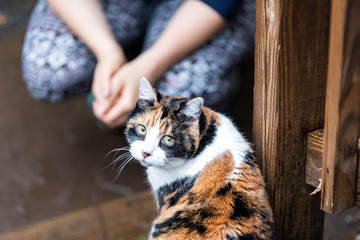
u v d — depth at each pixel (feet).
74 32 7.32
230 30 7.71
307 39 4.05
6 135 9.71
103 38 6.71
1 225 7.57
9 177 8.64
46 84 7.73
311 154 4.52
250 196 4.48
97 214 7.33
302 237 5.17
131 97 6.24
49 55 7.55
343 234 6.63
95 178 8.52
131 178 8.48
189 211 4.48
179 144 4.72
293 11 3.89
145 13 8.64
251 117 9.57
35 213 7.79
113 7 8.15
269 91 4.27
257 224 4.32
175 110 4.71
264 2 3.99
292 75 4.15
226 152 4.78
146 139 4.78
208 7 6.39
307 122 4.43
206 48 7.42
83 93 8.21
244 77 10.80
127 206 7.45
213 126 4.91
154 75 6.51
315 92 4.32
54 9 7.15
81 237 6.90
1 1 14.33
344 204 4.06
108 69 6.40
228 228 4.21
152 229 4.88
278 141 4.42
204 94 7.22
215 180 4.61
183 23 6.48
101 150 9.18
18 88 11.11
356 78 3.52
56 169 8.79
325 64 4.23
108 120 6.48
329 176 3.90
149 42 7.60
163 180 4.97
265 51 4.15
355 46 3.40
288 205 4.83
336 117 3.63
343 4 3.25
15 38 12.95
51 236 6.94
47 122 10.08
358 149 3.88
